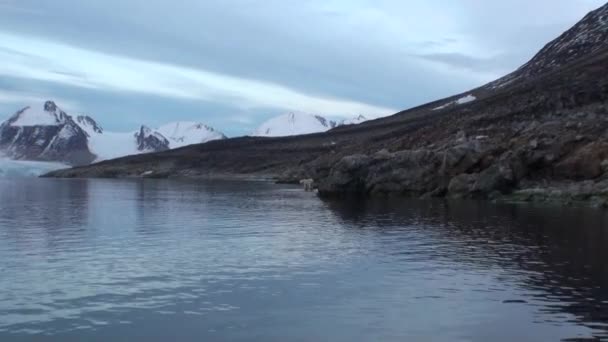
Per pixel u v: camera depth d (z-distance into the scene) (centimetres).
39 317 1695
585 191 5172
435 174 6506
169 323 1636
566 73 12119
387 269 2353
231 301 1861
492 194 5778
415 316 1688
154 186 11456
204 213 4994
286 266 2427
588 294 1912
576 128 6091
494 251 2756
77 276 2233
